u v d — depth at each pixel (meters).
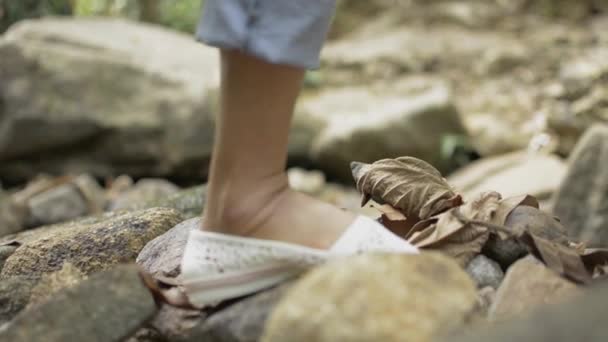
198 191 2.59
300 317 1.07
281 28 1.16
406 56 7.79
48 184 5.27
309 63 1.19
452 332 1.05
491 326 1.05
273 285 1.29
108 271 1.29
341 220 1.28
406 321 1.06
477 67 7.57
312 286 1.10
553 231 1.45
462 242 1.40
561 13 8.06
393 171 1.56
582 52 7.43
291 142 6.75
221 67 1.23
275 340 1.08
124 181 6.12
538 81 7.26
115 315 1.25
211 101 6.53
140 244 1.72
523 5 8.23
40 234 2.13
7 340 1.22
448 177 6.59
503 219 1.46
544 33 7.81
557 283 1.28
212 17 1.17
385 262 1.12
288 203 1.29
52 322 1.24
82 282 1.28
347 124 6.63
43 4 7.73
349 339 1.05
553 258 1.32
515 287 1.29
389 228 1.54
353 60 7.82
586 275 1.31
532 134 6.63
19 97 6.32
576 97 5.73
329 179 6.79
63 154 6.50
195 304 1.32
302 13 1.16
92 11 8.93
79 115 6.35
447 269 1.14
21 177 6.47
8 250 1.92
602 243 4.30
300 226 1.27
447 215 1.42
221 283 1.29
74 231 1.78
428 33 8.17
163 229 1.77
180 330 1.34
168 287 1.43
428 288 1.11
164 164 6.52
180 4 9.05
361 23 8.70
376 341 1.05
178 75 6.66
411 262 1.13
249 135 1.24
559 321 0.95
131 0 8.98
